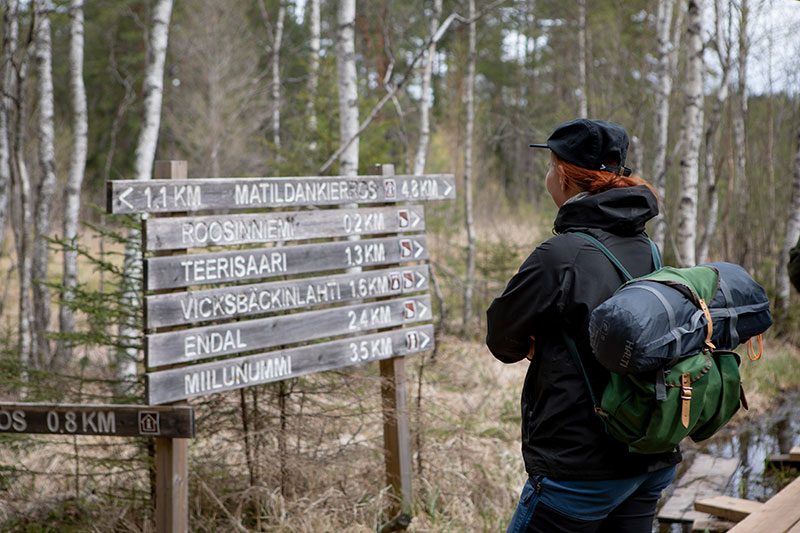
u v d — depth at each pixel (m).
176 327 3.49
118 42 26.86
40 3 7.42
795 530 3.21
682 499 5.05
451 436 5.69
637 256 2.08
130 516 4.27
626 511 2.12
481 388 7.46
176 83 25.53
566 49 25.67
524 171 31.28
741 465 5.80
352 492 4.61
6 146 8.94
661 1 12.67
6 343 5.99
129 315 4.21
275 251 3.86
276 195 3.86
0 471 4.36
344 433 4.96
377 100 10.66
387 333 4.48
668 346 1.81
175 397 3.42
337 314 4.18
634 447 1.88
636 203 2.09
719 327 1.96
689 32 9.16
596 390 1.96
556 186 2.23
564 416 1.99
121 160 28.48
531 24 24.73
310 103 10.83
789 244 11.09
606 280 1.99
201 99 22.38
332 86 10.26
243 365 3.72
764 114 16.52
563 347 2.02
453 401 6.81
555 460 1.99
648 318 1.80
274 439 4.48
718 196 14.78
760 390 8.08
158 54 6.71
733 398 1.94
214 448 4.47
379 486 4.66
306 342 4.59
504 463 5.41
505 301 2.06
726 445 6.36
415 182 4.65
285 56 25.17
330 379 4.62
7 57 7.26
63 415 3.37
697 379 1.86
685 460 5.96
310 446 4.57
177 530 3.43
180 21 25.28
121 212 3.23
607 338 1.81
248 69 22.78
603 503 1.99
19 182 7.09
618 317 1.80
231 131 21.08
